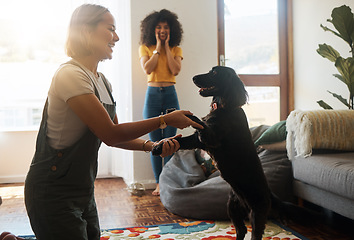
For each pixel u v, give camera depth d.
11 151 4.09
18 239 1.42
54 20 4.28
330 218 2.59
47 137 1.27
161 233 2.27
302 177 2.51
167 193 2.80
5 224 2.54
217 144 1.54
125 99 3.90
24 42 4.26
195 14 3.91
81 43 1.32
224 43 4.21
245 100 1.66
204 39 3.94
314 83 4.00
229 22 4.22
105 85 1.44
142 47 3.51
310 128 2.53
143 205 3.02
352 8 3.44
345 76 3.00
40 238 1.25
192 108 3.92
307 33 4.09
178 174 3.05
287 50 4.41
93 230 1.42
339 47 3.63
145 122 1.29
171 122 1.33
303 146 2.53
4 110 4.33
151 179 3.78
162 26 3.42
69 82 1.21
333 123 2.60
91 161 1.31
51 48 4.31
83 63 1.35
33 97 4.37
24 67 4.30
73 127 1.26
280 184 2.69
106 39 1.35
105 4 3.89
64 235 1.22
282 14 4.38
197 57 3.93
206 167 3.18
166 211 2.82
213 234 2.25
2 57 4.24
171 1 3.83
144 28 3.51
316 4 3.92
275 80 4.38
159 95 3.40
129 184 3.73
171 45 3.54
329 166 2.22
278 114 4.43
